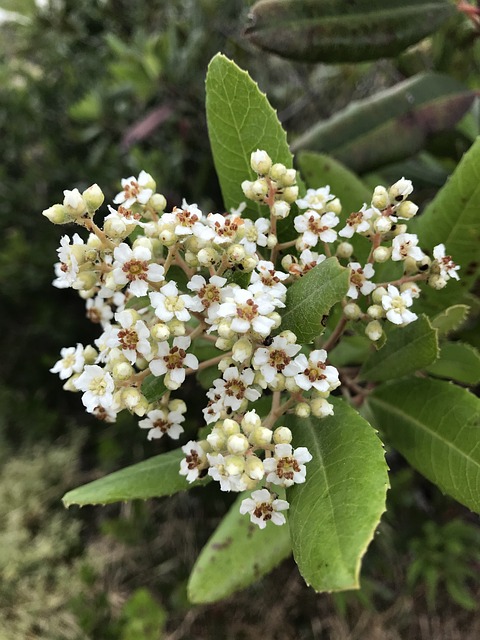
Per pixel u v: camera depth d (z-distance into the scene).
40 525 0.24
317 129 0.13
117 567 0.23
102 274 0.07
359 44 0.10
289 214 0.08
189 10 0.22
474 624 0.22
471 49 0.17
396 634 0.22
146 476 0.09
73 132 0.24
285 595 0.23
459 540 0.20
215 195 0.23
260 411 0.09
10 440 0.27
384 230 0.07
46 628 0.21
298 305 0.07
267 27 0.10
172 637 0.22
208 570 0.11
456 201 0.09
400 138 0.12
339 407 0.07
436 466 0.08
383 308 0.07
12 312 0.27
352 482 0.06
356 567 0.05
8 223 0.25
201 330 0.07
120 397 0.07
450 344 0.09
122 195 0.08
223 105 0.08
